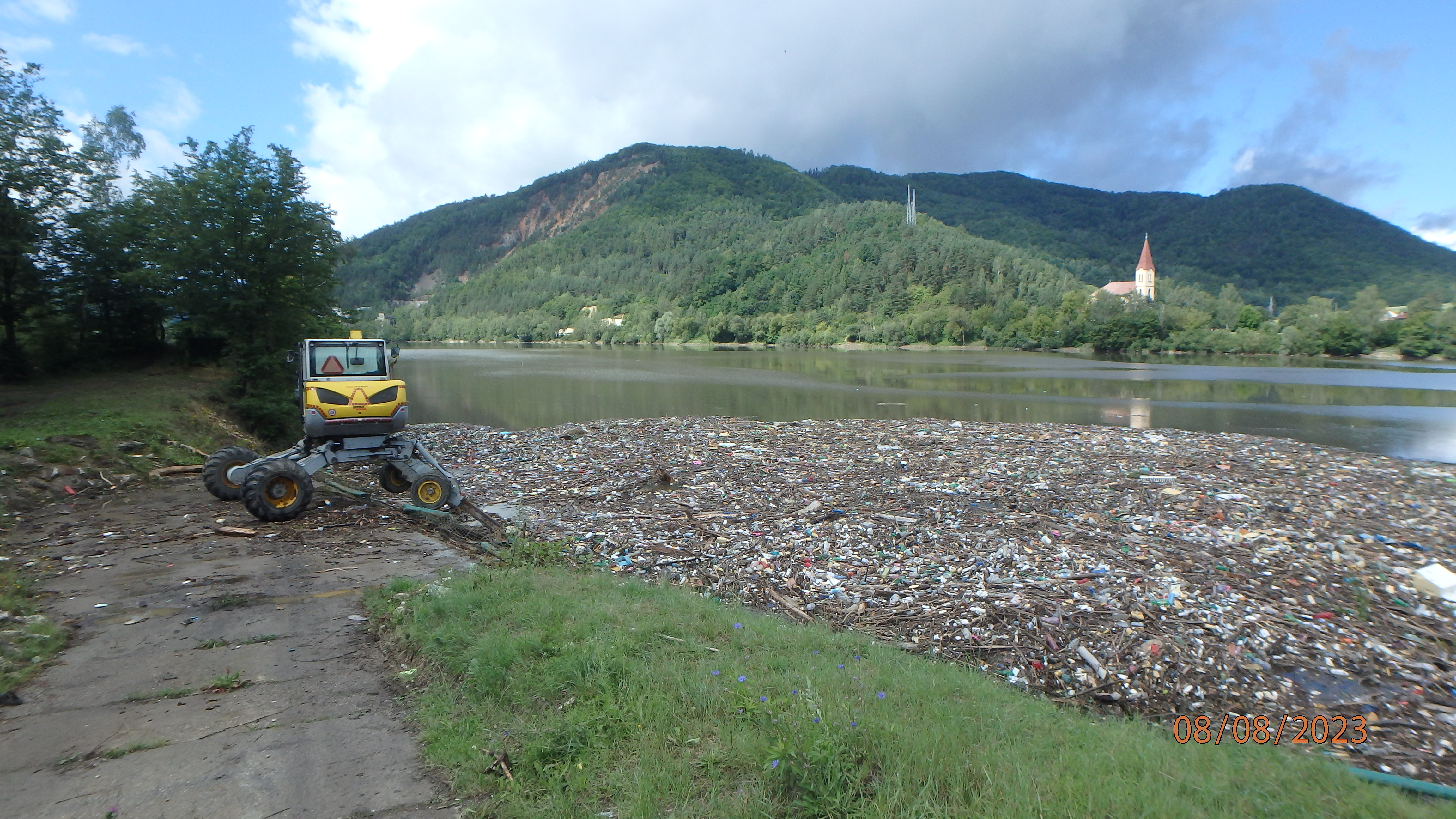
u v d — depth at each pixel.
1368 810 4.12
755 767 3.86
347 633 6.34
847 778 3.69
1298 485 15.42
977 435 23.03
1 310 22.61
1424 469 18.28
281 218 23.39
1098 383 53.41
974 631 7.80
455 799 3.78
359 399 11.15
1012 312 114.44
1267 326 100.56
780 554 10.18
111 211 25.75
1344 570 9.65
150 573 8.16
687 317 142.50
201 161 22.97
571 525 11.59
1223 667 7.07
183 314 24.02
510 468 16.91
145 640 6.14
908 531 11.18
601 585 7.88
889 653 6.68
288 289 24.23
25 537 9.78
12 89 22.19
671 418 28.41
